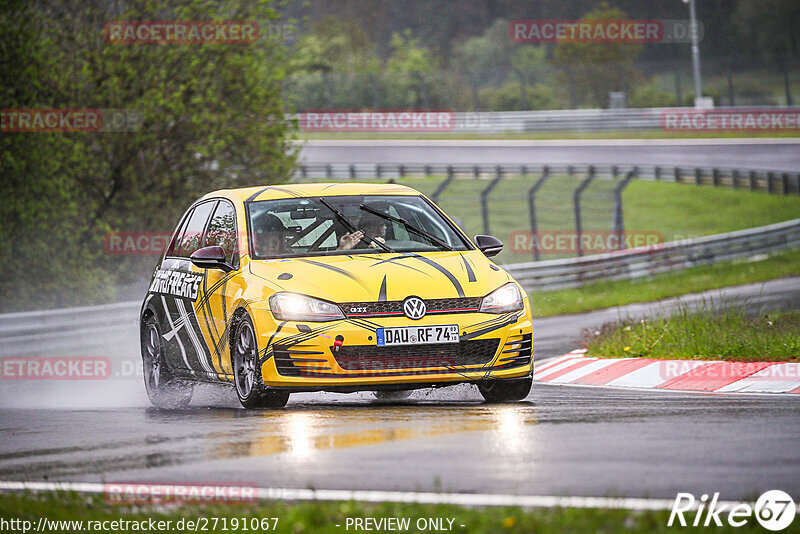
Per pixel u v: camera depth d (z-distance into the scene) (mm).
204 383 31078
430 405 27500
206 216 32500
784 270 96000
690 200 154125
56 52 80125
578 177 164000
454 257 28453
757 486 16156
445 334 26078
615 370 36938
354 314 26000
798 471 17203
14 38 75250
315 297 26266
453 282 26906
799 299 67062
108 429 24859
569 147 190875
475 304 26656
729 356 35500
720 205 151250
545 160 181000
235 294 28016
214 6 83625
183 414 27391
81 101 81062
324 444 20391
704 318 43594
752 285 86688
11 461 21047
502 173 165625
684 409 25000
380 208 30422
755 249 112750
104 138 82625
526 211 147375
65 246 76125
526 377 27359
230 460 19266
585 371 38156
